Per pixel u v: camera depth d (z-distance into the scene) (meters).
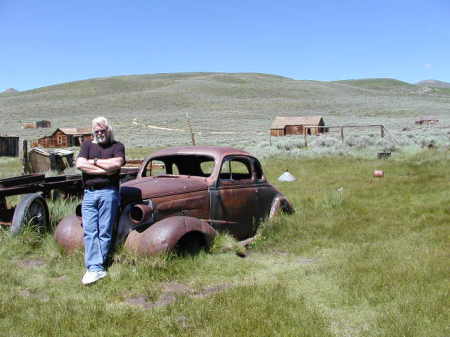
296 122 68.88
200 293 4.70
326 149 23.98
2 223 7.04
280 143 29.42
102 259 5.11
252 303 4.22
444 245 5.98
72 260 5.67
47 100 154.00
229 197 6.59
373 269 5.07
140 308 4.29
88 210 5.18
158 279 5.02
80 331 3.77
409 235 6.69
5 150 38.41
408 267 5.02
